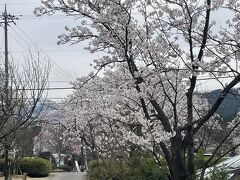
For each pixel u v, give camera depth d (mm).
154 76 8531
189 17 7914
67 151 47750
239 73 7238
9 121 13797
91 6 8656
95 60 9570
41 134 37594
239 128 11047
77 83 10938
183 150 7703
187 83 8352
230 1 7992
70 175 32906
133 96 9352
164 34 8305
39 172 32469
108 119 12633
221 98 7469
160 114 8523
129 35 8609
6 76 15352
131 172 12523
